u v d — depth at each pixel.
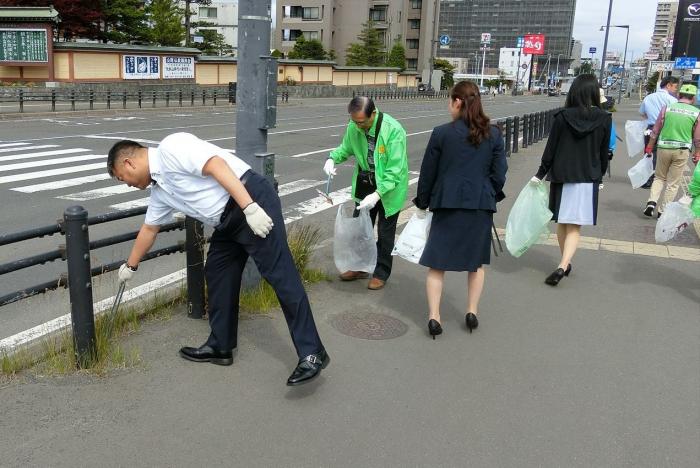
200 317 4.71
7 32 30.56
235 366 4.02
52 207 9.01
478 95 4.34
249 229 3.53
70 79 31.55
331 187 11.54
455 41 166.38
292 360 4.13
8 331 4.79
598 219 8.69
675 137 8.46
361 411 3.55
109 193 10.09
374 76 66.62
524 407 3.65
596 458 3.18
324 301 5.29
